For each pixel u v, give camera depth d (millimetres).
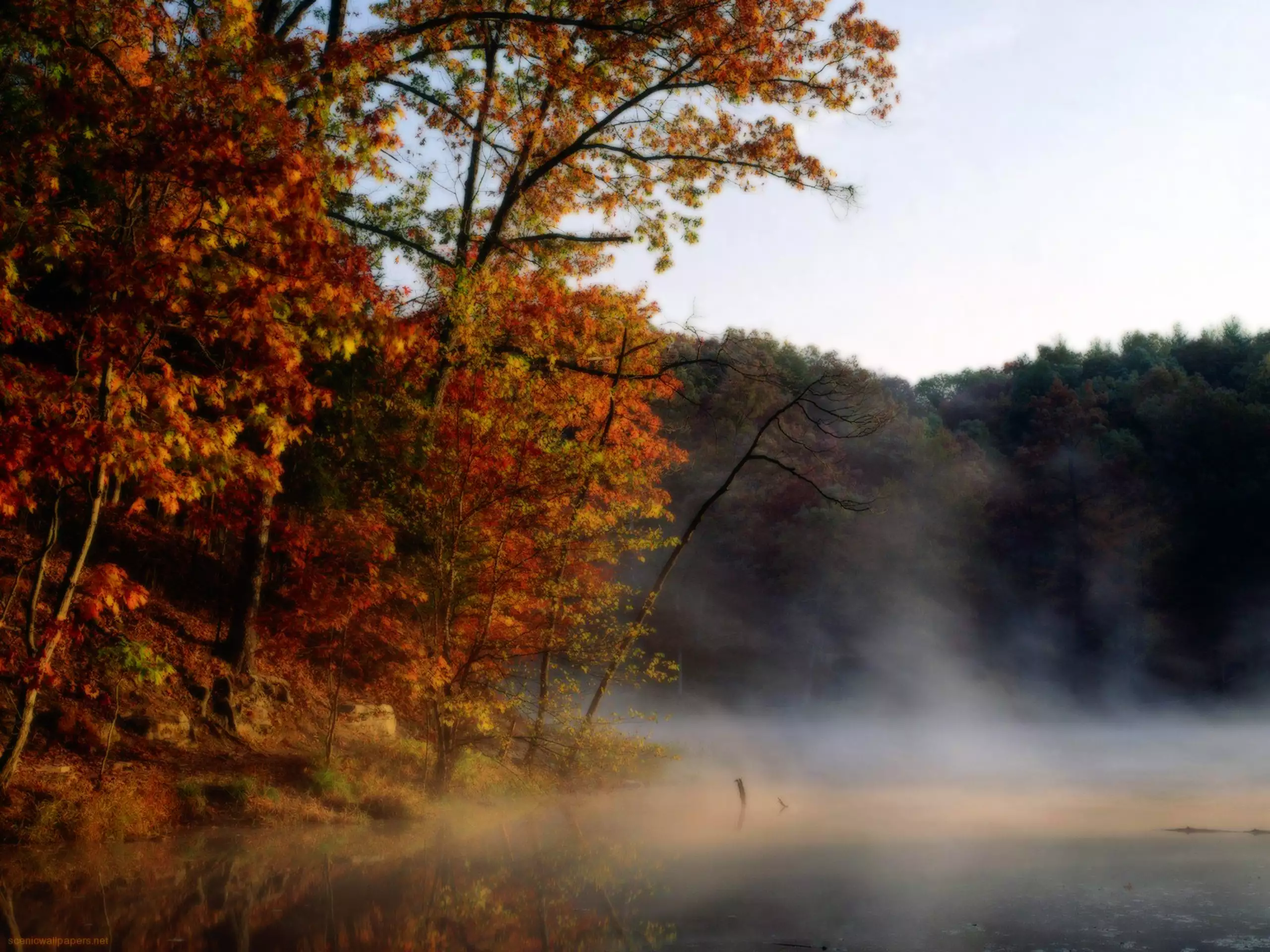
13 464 9938
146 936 7668
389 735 18234
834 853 12000
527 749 20047
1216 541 63344
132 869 10039
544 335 22469
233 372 12500
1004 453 100812
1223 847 11938
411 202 22500
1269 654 59344
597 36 20531
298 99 14250
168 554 18703
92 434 10148
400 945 7605
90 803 11359
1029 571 68562
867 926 8016
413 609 18250
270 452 15406
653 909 8844
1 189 10438
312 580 16266
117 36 11039
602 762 18922
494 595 16344
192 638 16531
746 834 13773
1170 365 102250
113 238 10750
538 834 13805
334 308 11523
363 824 13555
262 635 18109
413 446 16516
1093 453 71188
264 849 11398
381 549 15891
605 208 24078
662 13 20203
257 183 10266
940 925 7996
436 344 17281
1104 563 65875
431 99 21547
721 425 70938
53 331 11086
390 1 21109
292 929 8016
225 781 13328
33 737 12375
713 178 23156
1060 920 8062
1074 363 116938
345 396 17156
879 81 21438
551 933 8008
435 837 13070
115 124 10750
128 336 10641
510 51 21859
